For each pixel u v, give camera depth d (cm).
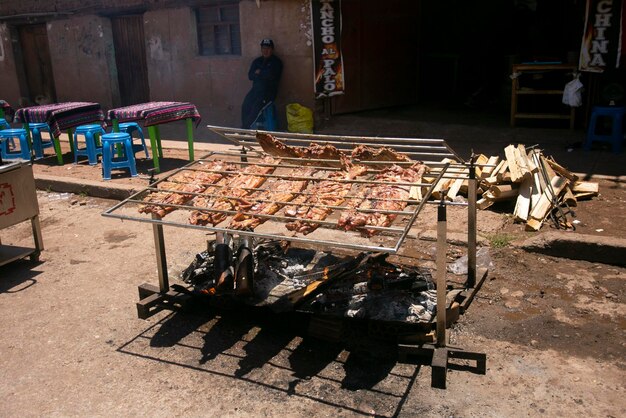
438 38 1371
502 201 659
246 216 396
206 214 404
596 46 891
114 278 564
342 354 427
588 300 481
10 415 377
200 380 404
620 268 530
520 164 659
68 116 943
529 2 1250
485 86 1254
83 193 831
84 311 504
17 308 514
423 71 1348
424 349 402
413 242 600
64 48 1448
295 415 365
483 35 1325
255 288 471
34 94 1564
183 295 484
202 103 1266
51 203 807
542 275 523
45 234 689
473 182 462
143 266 587
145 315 474
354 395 381
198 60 1242
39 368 425
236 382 400
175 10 1243
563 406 362
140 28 1350
